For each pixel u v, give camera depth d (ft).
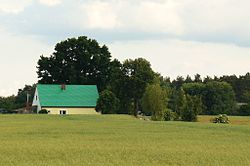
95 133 178.91
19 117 310.04
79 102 472.44
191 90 575.79
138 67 451.12
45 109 450.71
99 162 104.42
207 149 128.67
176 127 215.31
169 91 421.18
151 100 400.67
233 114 556.10
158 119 342.85
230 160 108.78
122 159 108.99
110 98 431.84
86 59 507.71
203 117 390.01
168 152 120.98
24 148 125.70
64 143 139.95
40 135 168.96
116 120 278.26
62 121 264.52
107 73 509.76
